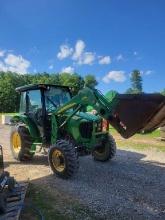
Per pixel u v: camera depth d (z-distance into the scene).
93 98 7.42
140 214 5.71
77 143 8.37
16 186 6.52
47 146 9.15
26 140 9.60
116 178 7.91
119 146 12.96
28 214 5.64
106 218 5.50
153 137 15.88
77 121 8.32
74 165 7.68
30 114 9.52
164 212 5.84
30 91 9.52
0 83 70.88
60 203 6.17
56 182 7.54
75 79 77.62
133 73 117.12
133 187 7.21
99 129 8.88
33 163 9.59
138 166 9.21
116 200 6.38
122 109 5.77
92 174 8.25
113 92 6.91
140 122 5.51
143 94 5.48
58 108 8.58
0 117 32.09
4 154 10.98
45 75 89.31
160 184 7.46
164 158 10.50
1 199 5.21
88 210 5.85
